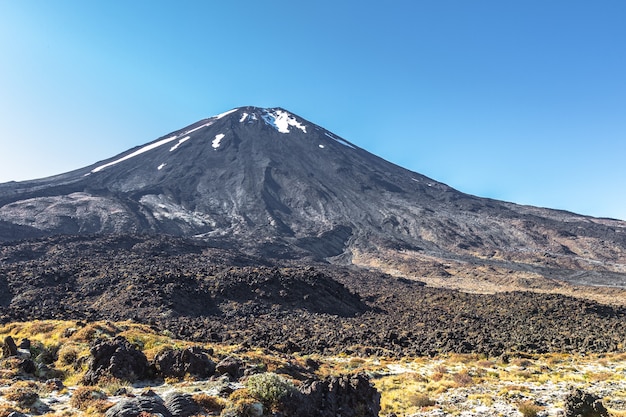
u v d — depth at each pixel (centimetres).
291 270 8306
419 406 2312
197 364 2039
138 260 8475
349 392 1881
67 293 6200
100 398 1544
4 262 8131
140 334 3058
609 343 4450
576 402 1792
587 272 13950
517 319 6159
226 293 6569
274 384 1666
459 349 4322
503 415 2039
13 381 1795
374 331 5525
